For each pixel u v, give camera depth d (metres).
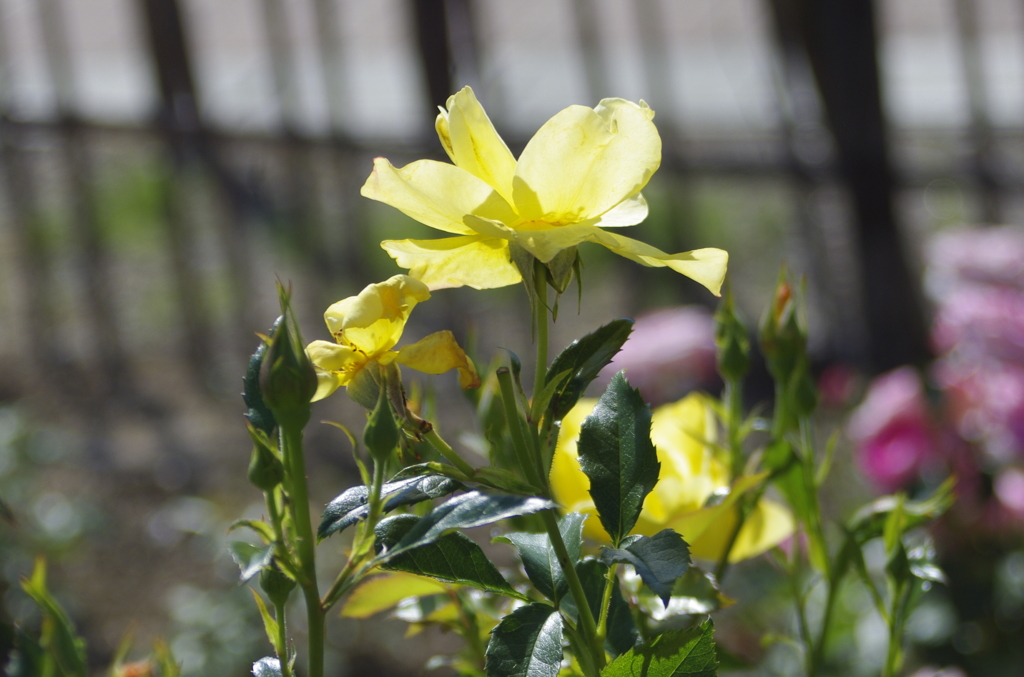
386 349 0.67
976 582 2.05
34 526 3.26
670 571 0.59
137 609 2.96
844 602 2.19
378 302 0.66
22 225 4.68
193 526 3.35
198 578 3.12
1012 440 1.92
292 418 0.60
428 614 0.92
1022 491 1.97
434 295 4.42
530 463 0.65
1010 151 4.67
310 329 4.57
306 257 4.55
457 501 0.58
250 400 0.71
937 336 2.15
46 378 4.54
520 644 0.62
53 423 4.14
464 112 0.67
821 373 3.84
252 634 2.74
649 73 4.51
